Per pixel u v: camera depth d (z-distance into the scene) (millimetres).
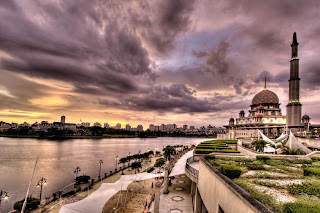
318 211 7535
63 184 49969
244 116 131000
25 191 44344
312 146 53219
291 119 102000
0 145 145375
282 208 8352
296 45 104938
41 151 112875
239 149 45312
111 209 31859
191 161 32094
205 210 19453
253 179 14844
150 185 46250
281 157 26688
